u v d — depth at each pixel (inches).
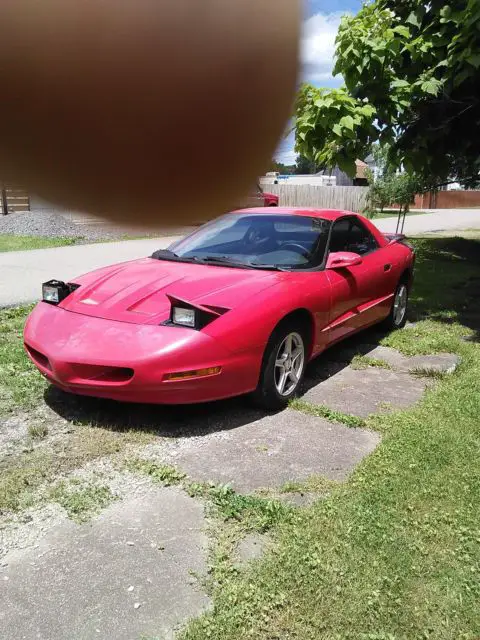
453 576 86.3
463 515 101.9
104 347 133.4
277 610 79.1
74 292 159.8
